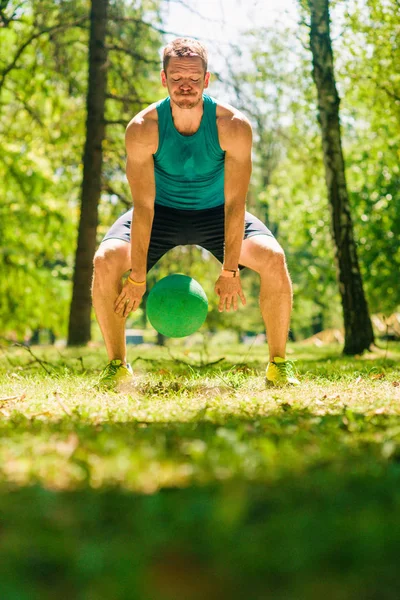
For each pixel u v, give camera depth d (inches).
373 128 631.8
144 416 151.3
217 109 205.3
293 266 1325.0
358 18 511.5
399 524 63.2
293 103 548.7
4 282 1000.2
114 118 640.4
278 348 226.2
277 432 125.1
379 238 1024.9
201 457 96.8
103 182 627.5
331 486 79.7
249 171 208.4
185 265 634.8
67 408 164.2
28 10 614.9
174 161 209.8
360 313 476.1
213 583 51.5
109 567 54.3
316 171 593.3
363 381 223.9
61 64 597.6
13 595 49.5
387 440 113.6
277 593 49.6
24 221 949.2
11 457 99.6
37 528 65.8
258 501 73.8
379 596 48.8
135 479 85.3
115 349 227.9
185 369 301.7
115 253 223.0
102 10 573.6
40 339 1560.0
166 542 60.2
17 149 849.5
